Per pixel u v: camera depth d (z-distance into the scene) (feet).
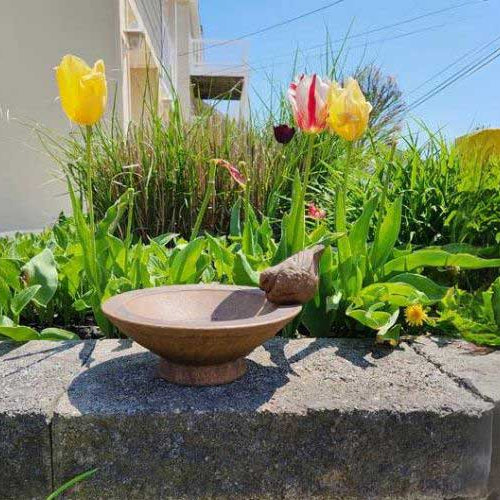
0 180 16.28
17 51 15.98
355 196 7.75
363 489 3.27
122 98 15.55
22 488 3.20
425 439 3.25
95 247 4.88
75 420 3.14
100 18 15.81
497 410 3.30
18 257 6.17
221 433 3.18
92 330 5.36
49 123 16.20
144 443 3.17
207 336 3.02
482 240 6.98
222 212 8.77
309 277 3.59
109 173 8.85
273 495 3.24
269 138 9.47
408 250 5.43
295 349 4.11
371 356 4.01
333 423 3.21
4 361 3.87
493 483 3.35
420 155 7.70
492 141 7.93
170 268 5.15
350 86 4.32
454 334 4.74
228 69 23.99
